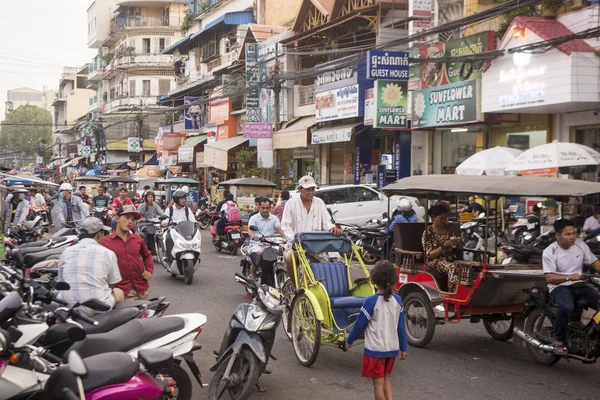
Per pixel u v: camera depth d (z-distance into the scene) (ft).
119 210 24.67
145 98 212.43
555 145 44.19
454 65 60.23
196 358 25.48
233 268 50.31
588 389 21.94
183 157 135.13
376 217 64.64
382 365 18.08
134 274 24.70
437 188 27.07
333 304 24.32
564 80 46.83
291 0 111.55
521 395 21.26
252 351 19.67
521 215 55.26
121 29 219.20
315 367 24.44
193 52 155.63
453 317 27.22
